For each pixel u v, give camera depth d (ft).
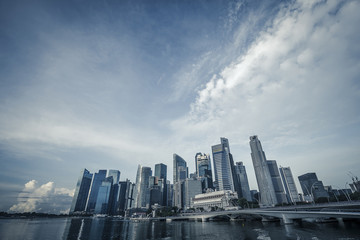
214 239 281.95
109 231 440.86
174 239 298.76
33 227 546.67
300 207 393.50
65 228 522.47
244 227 416.67
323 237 238.89
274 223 467.93
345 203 338.75
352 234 245.65
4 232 409.08
